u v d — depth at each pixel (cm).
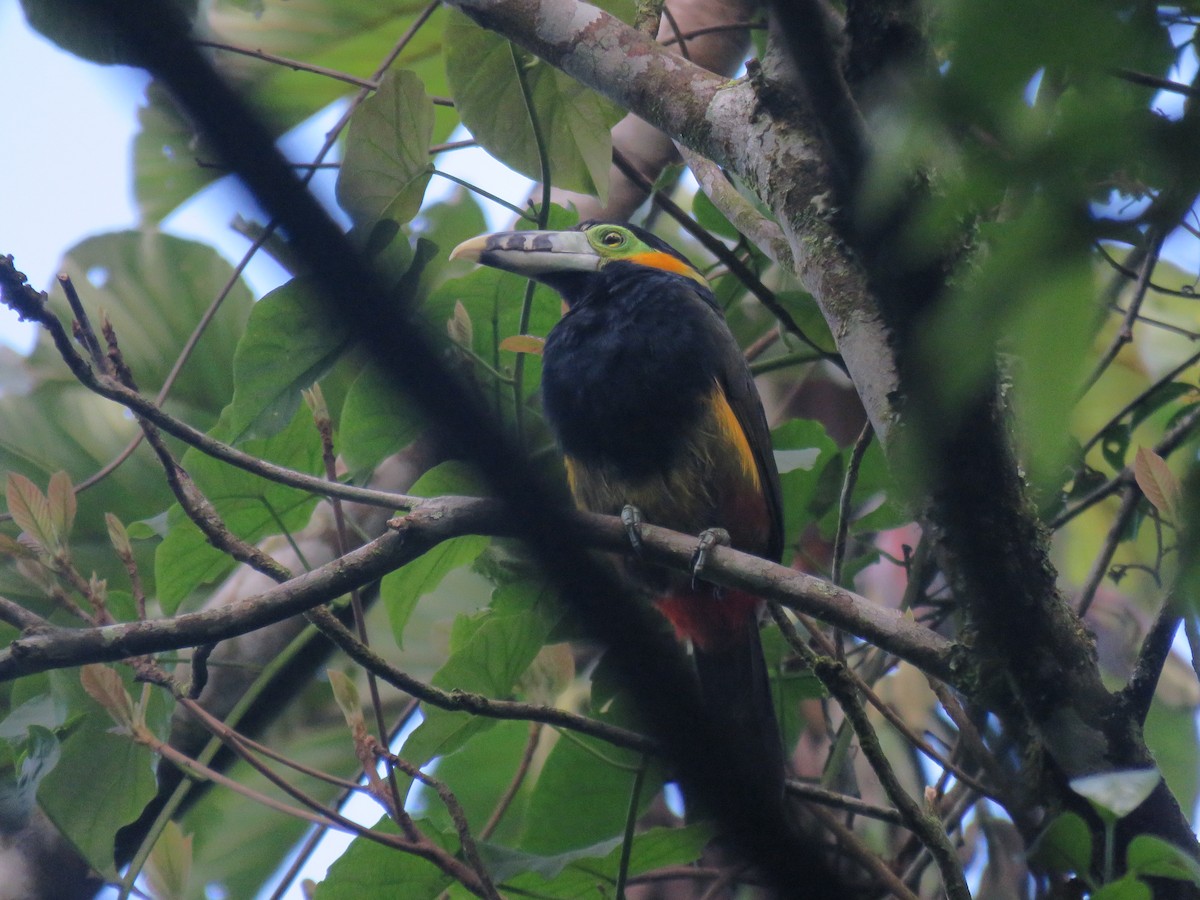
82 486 820
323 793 1008
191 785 755
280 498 810
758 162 606
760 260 898
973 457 504
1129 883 467
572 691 966
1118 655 1043
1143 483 557
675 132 650
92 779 748
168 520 802
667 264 932
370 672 624
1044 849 531
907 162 286
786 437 934
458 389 594
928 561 841
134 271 1081
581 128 787
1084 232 249
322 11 1016
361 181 728
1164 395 857
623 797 823
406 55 1043
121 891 692
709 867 863
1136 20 241
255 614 599
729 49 1035
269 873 995
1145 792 490
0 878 822
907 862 825
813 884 649
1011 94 239
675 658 660
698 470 837
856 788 886
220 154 453
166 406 1058
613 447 842
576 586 640
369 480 925
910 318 407
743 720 820
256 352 719
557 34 673
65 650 591
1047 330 248
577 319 868
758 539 873
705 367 837
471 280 869
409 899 732
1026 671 562
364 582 609
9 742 744
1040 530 546
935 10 250
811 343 845
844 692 582
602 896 757
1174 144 244
